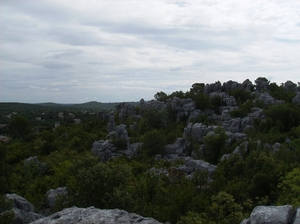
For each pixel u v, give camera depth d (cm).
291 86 12306
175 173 4241
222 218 2252
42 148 8562
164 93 13600
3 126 15088
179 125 9075
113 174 2634
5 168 5325
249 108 9081
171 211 2589
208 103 10288
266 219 1261
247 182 3509
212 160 6091
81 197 2559
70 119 19012
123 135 7869
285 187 3044
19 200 3194
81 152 7688
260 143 5409
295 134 6506
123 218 1583
